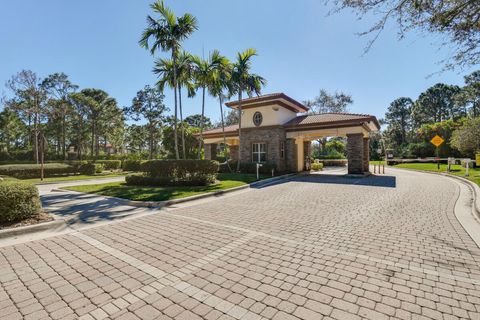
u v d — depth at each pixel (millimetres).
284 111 19828
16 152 37469
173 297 2822
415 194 9664
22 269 3588
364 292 2854
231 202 8578
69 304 2701
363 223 5797
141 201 8297
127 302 2730
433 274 3281
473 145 21922
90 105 36906
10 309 2609
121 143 52719
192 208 7699
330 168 28547
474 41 5094
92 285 3115
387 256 3889
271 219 6242
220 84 17172
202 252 4164
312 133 18062
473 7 4691
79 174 23031
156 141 42406
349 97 40781
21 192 5746
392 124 64938
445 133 35344
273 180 15094
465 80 41781
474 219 6098
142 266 3658
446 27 5066
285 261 3746
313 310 2520
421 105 57312
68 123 39500
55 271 3521
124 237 5020
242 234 5082
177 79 15977
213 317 2438
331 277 3227
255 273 3373
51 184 15664
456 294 2795
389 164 33812
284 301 2691
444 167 22969
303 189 11305
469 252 4031
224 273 3389
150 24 14180
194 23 14445
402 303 2627
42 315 2504
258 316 2438
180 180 12383
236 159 23531
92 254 4145
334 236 4887
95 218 6570
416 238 4723
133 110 38156
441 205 7672
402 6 5012
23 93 27453
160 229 5535
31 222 5672
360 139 16359
